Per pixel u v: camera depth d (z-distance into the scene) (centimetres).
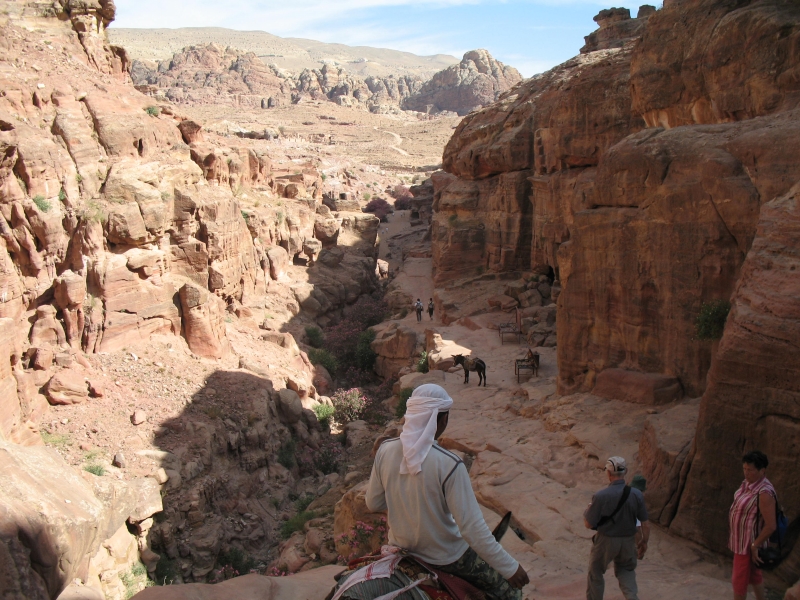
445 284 3950
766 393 902
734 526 717
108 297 2342
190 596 657
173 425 2117
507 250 3725
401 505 403
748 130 1214
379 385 3409
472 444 1564
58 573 552
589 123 2755
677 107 1689
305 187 5556
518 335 2934
